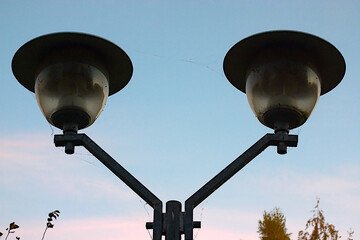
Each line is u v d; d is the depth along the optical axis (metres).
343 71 4.02
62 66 3.87
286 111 3.78
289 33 3.83
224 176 3.63
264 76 3.86
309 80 3.86
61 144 3.80
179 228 3.50
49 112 3.86
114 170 3.69
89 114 3.87
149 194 3.61
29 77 4.21
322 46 3.88
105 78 3.99
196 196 3.58
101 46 3.95
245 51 4.00
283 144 3.72
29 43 3.90
